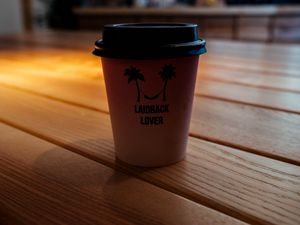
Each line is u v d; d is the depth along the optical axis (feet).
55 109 1.04
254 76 1.46
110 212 0.52
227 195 0.56
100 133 0.85
